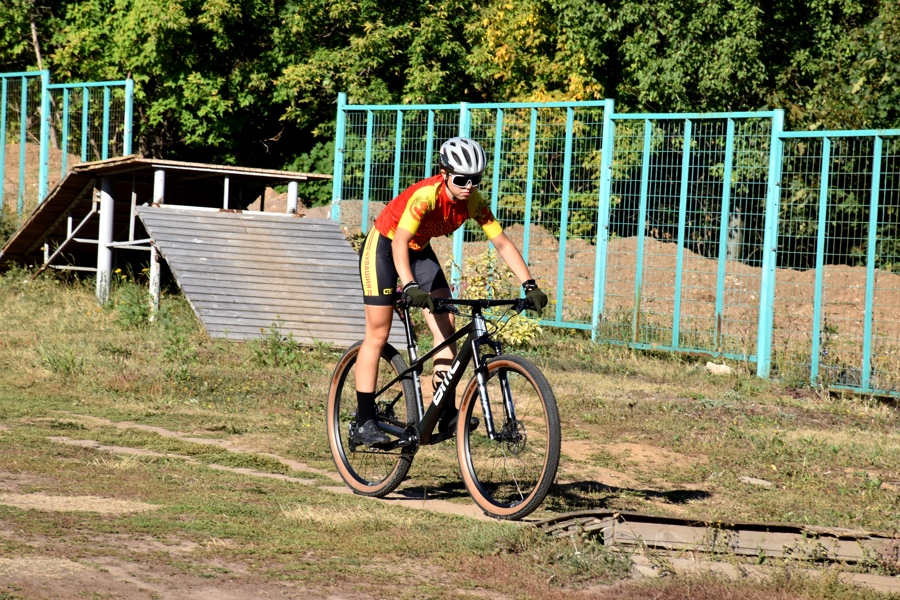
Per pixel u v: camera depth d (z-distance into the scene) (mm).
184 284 18234
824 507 9094
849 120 28812
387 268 8398
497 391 9117
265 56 38219
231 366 15289
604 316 20547
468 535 6805
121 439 9961
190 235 19719
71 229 23359
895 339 18797
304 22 37000
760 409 14812
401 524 7188
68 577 5328
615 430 12617
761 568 6520
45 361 14156
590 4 31812
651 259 24688
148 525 6543
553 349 19844
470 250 23516
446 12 37219
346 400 12320
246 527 6754
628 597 5926
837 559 6746
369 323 8492
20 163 28266
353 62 36469
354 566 6090
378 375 8695
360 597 5516
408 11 38000
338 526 6992
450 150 7824
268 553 6180
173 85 37250
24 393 12477
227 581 5570
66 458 8742
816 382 17344
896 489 10008
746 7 30469
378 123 25328
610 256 25016
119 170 21312
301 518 7160
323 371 15500
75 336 17219
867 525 8430
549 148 26578
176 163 20500
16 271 23953
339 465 8992
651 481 9969
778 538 6875
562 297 21078
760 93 31312
